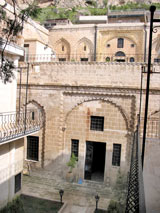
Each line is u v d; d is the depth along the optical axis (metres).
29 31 22.27
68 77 15.45
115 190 14.13
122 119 14.66
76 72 15.29
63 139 15.81
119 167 14.81
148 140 9.31
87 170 15.65
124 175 14.49
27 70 15.70
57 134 15.85
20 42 10.67
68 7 55.50
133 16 30.45
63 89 15.59
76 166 15.60
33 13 6.99
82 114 15.44
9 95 10.75
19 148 12.16
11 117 10.95
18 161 12.12
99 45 25.56
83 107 15.40
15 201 11.07
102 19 32.28
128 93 14.34
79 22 33.59
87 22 33.38
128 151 14.52
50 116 15.96
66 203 12.55
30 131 10.95
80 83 15.23
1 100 10.18
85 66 15.09
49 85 15.81
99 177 16.20
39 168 16.33
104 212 11.71
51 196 13.42
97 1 59.44
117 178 14.65
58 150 15.84
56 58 24.55
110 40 25.48
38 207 11.93
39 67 16.05
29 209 11.66
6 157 10.85
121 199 12.55
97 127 15.31
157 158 8.26
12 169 11.40
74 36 26.03
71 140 15.77
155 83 13.81
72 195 13.63
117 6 56.28
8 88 10.63
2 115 9.51
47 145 16.09
